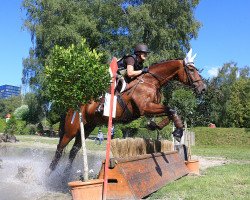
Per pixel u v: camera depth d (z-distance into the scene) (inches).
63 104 235.8
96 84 231.8
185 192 252.2
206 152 828.0
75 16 1433.3
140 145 317.1
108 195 229.5
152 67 297.6
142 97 283.7
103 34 1507.1
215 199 225.8
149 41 1460.4
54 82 232.4
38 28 1411.2
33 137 1454.2
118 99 284.0
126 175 231.1
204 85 297.0
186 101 508.1
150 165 273.6
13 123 1321.4
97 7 1496.1
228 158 655.8
